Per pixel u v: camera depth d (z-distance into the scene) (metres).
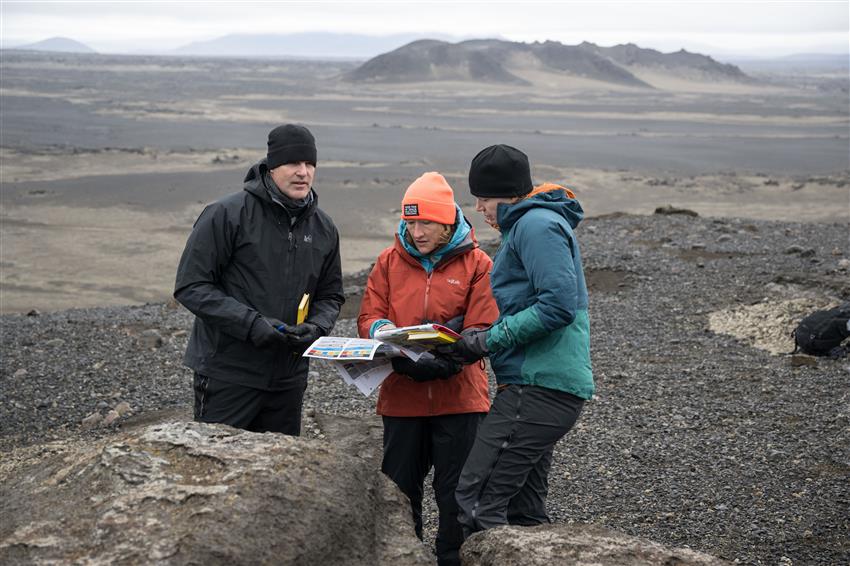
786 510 5.88
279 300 4.45
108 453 3.07
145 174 62.84
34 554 2.64
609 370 9.66
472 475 3.99
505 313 3.99
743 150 102.12
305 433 7.20
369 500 3.13
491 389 9.27
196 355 4.48
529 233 3.76
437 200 4.32
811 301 11.84
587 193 61.50
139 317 13.69
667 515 5.92
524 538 3.12
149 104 156.62
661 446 7.25
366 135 110.31
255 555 2.66
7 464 3.77
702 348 10.54
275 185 4.41
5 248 35.66
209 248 4.31
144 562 2.54
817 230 18.86
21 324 12.98
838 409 7.95
